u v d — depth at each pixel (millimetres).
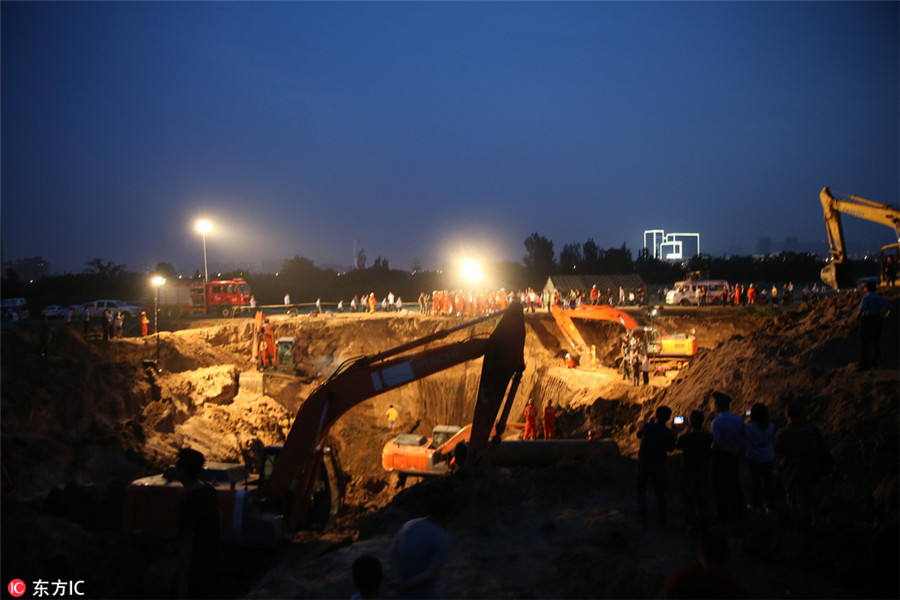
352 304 50469
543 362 38500
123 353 28641
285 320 40531
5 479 16516
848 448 10047
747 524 8883
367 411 35562
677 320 39094
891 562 6879
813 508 8086
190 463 6367
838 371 12789
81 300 62500
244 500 12734
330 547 12062
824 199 25875
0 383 21266
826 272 25875
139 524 12898
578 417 23828
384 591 7770
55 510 14938
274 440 27703
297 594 8078
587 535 9328
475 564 8578
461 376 37594
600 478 11812
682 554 8406
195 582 6109
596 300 46906
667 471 11953
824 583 7348
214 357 33906
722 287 45312
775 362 14656
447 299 44656
